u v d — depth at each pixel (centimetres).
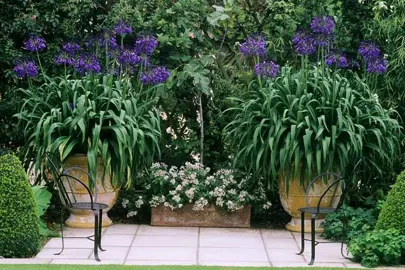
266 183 733
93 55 721
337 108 700
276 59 863
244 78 858
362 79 796
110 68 810
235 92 848
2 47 804
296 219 738
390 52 805
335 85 712
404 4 784
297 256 624
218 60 872
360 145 695
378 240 585
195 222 756
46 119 705
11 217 596
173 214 755
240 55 877
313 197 712
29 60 752
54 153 686
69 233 705
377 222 623
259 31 875
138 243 671
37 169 697
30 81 771
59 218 775
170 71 825
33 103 750
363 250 592
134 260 601
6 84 829
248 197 748
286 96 718
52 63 823
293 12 862
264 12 881
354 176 713
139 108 743
